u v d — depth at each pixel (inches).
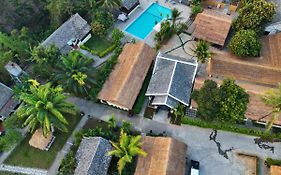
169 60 2596.0
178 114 2452.0
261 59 2694.4
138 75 2564.0
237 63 2625.5
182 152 2190.0
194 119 2447.1
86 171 2080.5
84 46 2903.5
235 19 2908.5
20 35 2847.0
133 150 2091.5
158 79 2529.5
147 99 2576.3
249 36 2635.3
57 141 2406.5
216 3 3203.7
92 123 2484.0
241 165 2267.5
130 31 3075.8
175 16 2908.5
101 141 2194.9
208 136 2400.3
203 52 2527.1
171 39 2994.6
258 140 2372.0
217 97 2154.3
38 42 2896.2
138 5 3250.5
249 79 2598.4
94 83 2509.8
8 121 2348.7
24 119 2417.6
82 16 3100.4
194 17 3137.3
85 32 2928.2
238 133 2409.0
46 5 3083.2
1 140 2345.0
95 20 2928.2
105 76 2603.3
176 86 2460.6
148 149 2198.6
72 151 2315.5
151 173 2079.2
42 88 2202.3
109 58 2800.2
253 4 2797.7
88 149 2197.3
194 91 2347.4
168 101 2409.0
